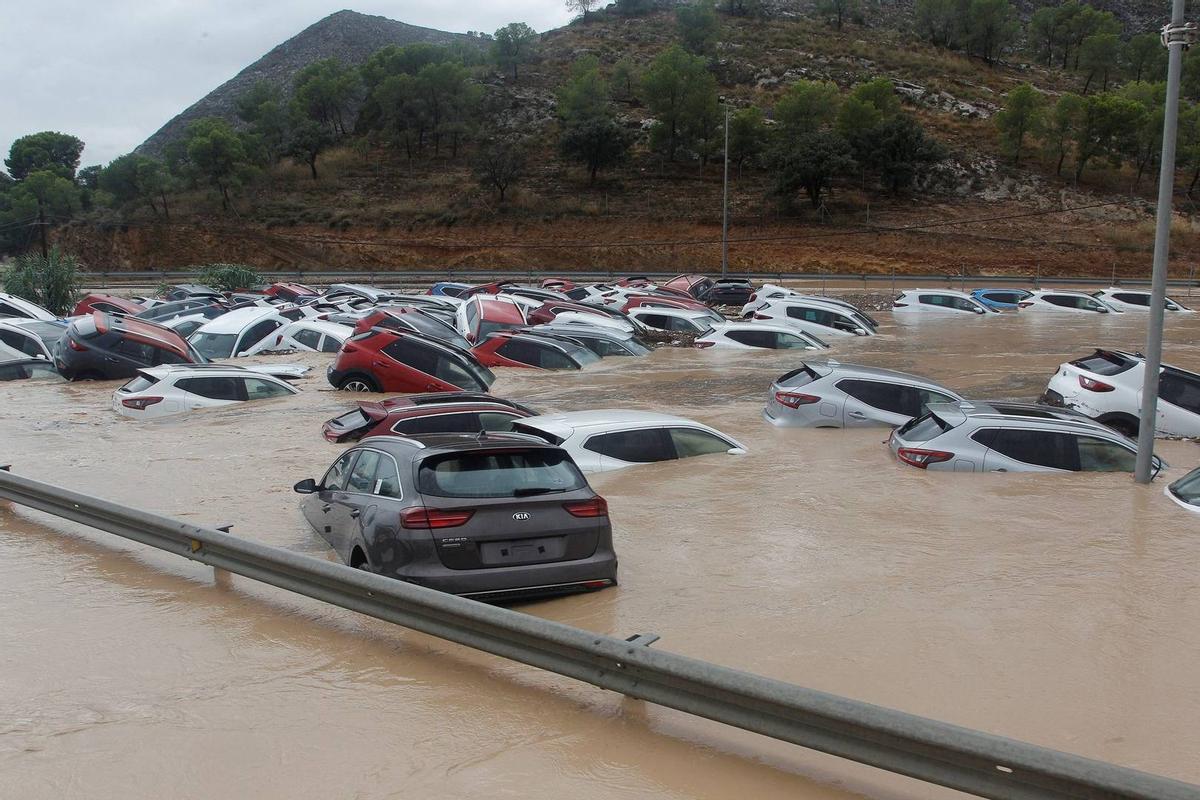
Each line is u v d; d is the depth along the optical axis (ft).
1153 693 17.52
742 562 25.68
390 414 38.96
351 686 18.06
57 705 17.21
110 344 66.90
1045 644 19.88
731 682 14.82
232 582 24.58
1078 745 15.53
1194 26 33.12
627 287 151.53
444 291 143.33
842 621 21.25
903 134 267.59
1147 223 247.70
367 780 14.51
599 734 16.07
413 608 19.17
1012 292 134.92
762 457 38.78
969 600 22.63
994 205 262.06
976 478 35.47
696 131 296.71
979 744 12.64
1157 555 26.08
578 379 69.26
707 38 394.52
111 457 41.50
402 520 21.21
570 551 22.26
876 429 45.19
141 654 19.66
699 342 85.10
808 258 232.73
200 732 16.12
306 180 311.27
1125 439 37.06
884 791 14.20
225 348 79.97
